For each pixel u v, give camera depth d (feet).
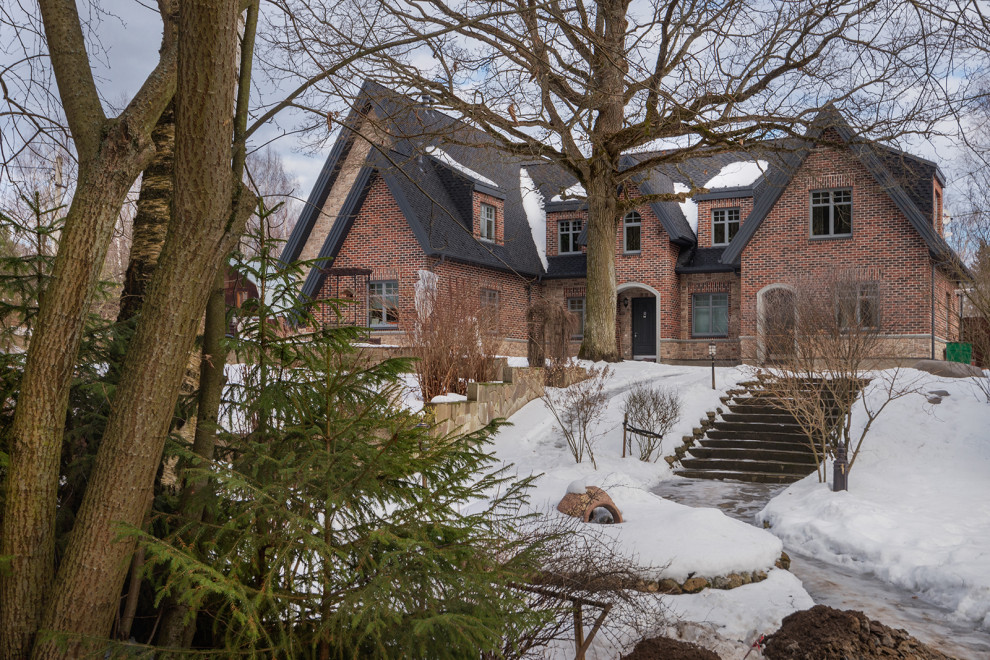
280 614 9.36
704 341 96.48
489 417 49.42
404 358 11.27
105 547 9.25
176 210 9.54
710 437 50.85
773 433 49.03
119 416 9.42
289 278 11.82
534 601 13.32
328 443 10.50
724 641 17.51
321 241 89.56
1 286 12.25
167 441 11.99
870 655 16.44
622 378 62.64
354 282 85.66
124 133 9.93
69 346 9.81
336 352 11.59
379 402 11.34
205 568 8.69
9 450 9.66
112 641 8.88
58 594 9.18
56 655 9.00
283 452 10.87
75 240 9.77
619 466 44.62
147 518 10.60
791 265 82.43
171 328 9.57
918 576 24.34
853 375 38.96
